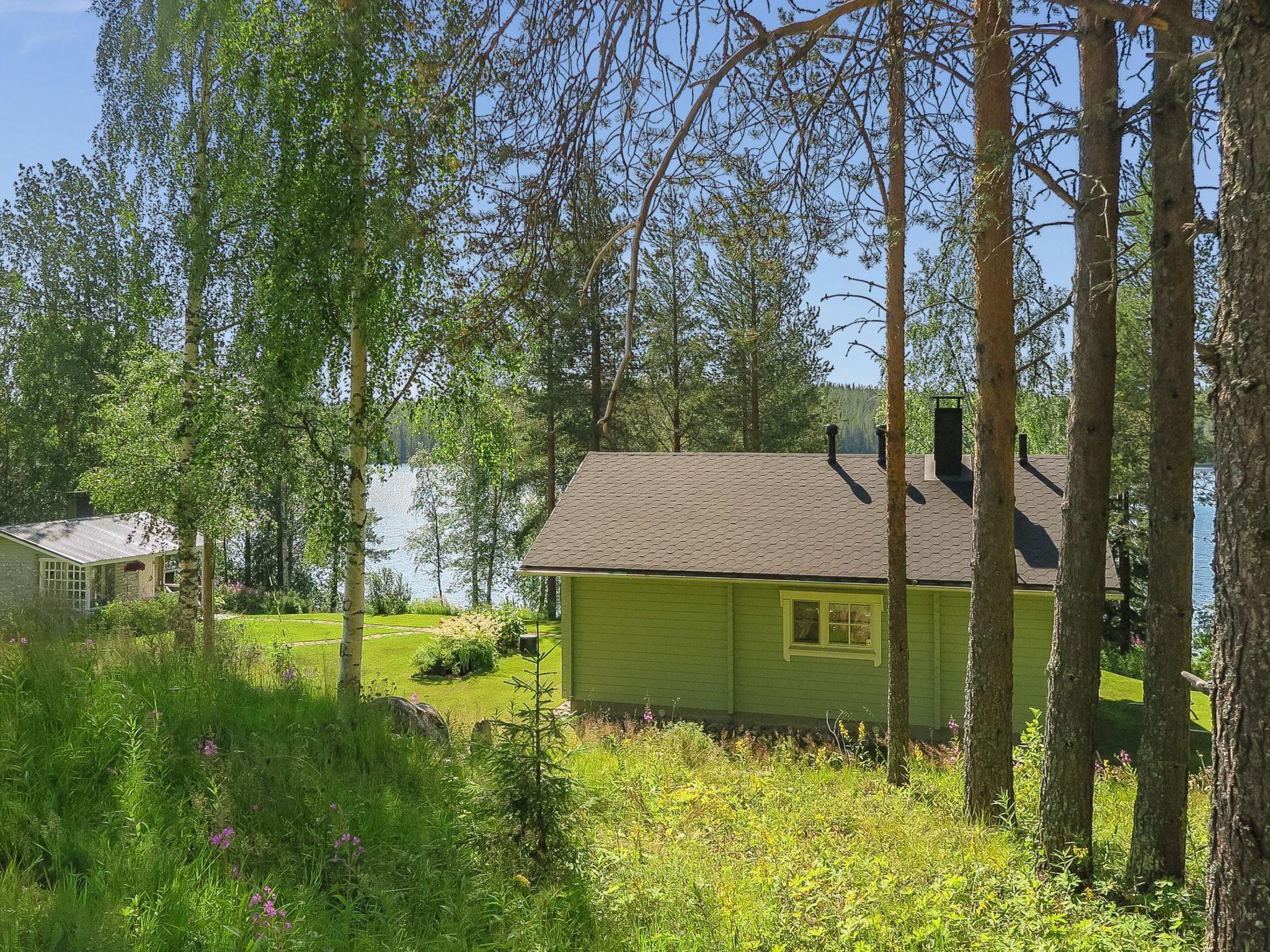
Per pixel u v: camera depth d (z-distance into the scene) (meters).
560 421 29.39
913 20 4.81
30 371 31.05
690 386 28.84
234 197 10.93
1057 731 6.35
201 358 11.46
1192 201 5.80
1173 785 5.90
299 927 3.61
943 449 16.41
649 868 5.34
